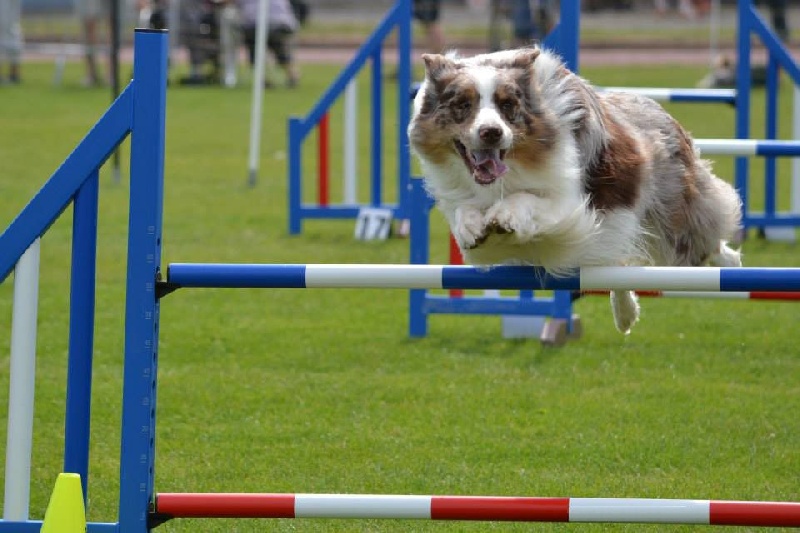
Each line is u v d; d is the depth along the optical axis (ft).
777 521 21.49
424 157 26.13
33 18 189.47
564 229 23.89
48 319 44.14
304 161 85.25
